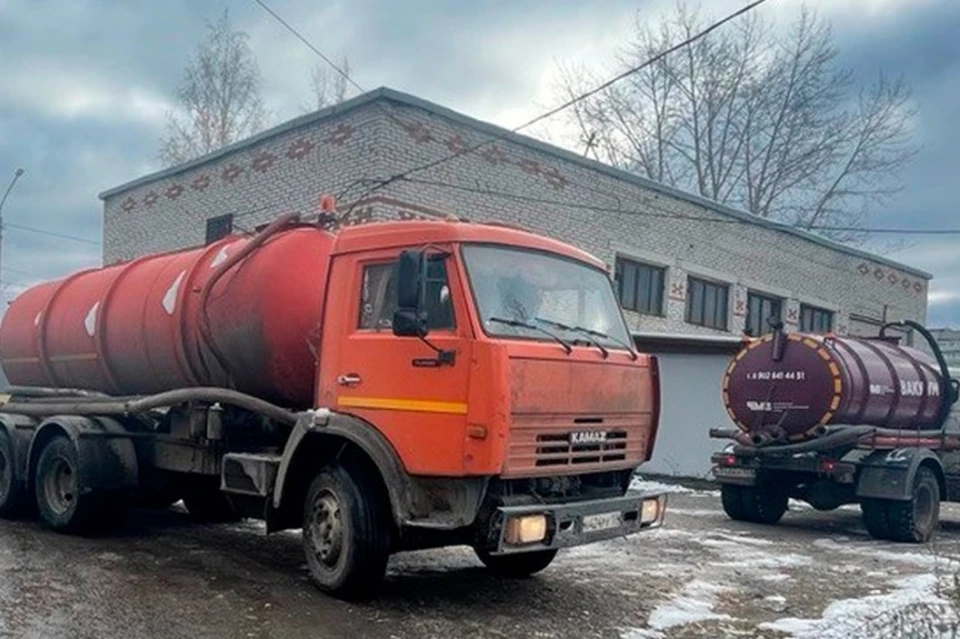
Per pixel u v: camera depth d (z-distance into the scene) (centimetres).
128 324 880
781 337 1197
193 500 978
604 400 669
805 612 710
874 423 1209
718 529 1159
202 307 785
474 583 748
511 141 1739
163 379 866
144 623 582
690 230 2170
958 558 983
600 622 646
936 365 1341
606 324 716
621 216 1984
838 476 1130
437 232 632
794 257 2502
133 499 897
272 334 739
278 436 767
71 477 866
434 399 605
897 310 2933
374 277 664
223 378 799
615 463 684
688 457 1778
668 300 2108
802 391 1162
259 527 973
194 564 762
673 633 631
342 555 649
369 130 1549
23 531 888
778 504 1250
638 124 3478
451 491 605
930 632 639
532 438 609
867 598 761
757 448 1180
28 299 1061
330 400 671
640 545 991
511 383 593
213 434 781
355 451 670
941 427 1323
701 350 1780
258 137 1786
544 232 1800
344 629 594
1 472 956
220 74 3269
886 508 1120
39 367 1016
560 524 616
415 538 639
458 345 600
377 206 1516
